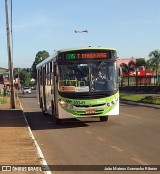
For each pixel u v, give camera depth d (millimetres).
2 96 74750
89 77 20719
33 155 12414
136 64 103875
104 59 20906
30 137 16891
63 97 20766
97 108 20719
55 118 22578
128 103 43156
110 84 20906
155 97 41188
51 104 23719
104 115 20938
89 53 20812
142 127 19750
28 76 174125
